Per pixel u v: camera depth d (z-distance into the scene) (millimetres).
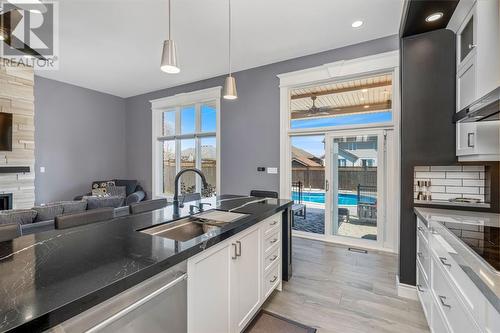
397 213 3324
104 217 1847
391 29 3133
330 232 3875
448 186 2297
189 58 3986
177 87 5445
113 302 844
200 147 5355
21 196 4363
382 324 1918
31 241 1220
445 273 1420
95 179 5832
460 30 2029
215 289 1393
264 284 2025
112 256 1031
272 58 3990
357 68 3482
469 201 2135
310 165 4074
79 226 1542
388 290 2410
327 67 3676
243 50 3703
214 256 1382
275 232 2260
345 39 3381
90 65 4297
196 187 5418
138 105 6199
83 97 5578
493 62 1669
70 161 5375
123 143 6430
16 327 581
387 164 3455
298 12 2760
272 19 2900
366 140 3621
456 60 2104
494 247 1191
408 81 2252
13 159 4246
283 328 1868
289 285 2504
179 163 5750
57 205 2590
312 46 3570
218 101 4777
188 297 1189
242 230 1631
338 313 2055
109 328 831
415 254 2258
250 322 1919
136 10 2719
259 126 4328
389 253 3348
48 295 721
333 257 3219
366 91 3672
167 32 3186
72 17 2838
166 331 1066
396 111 3277
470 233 1427
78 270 894
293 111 4211
